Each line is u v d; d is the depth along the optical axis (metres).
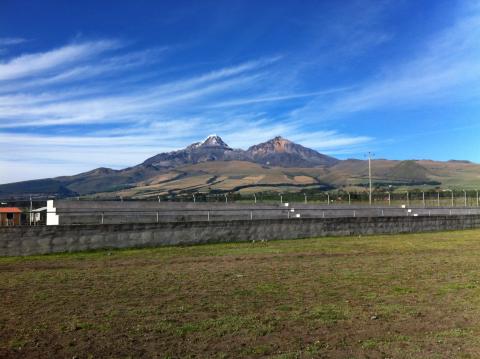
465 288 13.00
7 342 8.19
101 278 14.32
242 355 7.61
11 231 19.11
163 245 23.17
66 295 11.88
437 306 10.88
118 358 7.47
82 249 20.75
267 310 10.45
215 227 25.08
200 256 19.75
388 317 9.91
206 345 8.08
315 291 12.51
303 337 8.55
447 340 8.39
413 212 49.34
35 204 34.75
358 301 11.36
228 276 14.80
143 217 31.48
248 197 47.81
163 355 7.59
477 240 28.12
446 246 24.48
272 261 18.38
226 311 10.34
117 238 21.77
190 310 10.42
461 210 53.97
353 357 7.55
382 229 32.72
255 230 26.69
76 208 32.69
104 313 10.10
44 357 7.52
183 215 33.00
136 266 16.89
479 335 8.70
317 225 29.39
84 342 8.20
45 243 19.84
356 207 44.84
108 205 34.28
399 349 7.92
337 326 9.24
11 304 10.89
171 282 13.72
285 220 27.94
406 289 12.81
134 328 9.00
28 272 15.39
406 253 21.30
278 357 7.52
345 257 19.72
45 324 9.25
